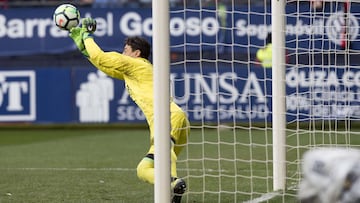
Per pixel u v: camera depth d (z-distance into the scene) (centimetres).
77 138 5288
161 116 2028
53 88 5847
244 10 5450
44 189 2833
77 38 2334
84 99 5834
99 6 5981
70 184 2980
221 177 3103
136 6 5981
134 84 2302
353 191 789
